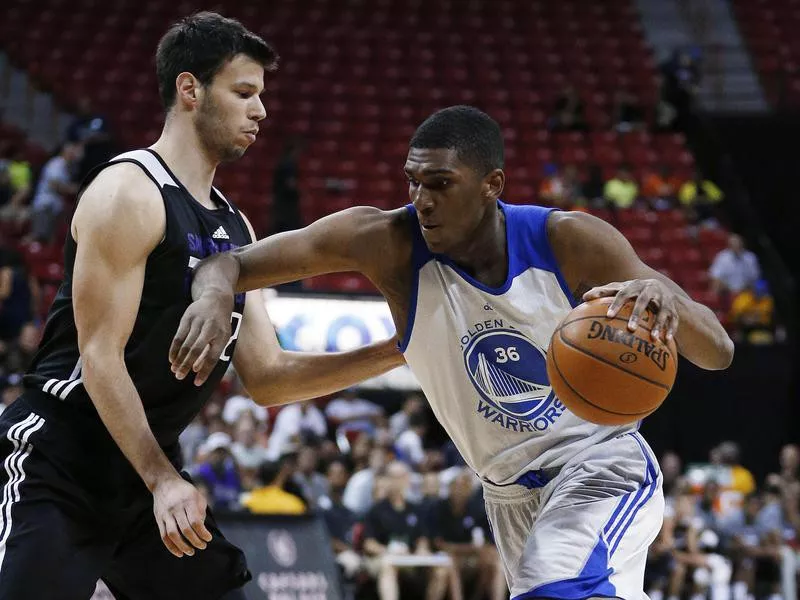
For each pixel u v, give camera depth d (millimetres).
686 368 18234
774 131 26266
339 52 26453
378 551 11430
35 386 4727
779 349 18375
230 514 9180
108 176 4594
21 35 25625
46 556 4441
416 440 14273
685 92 25688
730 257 20516
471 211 4332
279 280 4598
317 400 16578
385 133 24656
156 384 4711
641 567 4430
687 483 13430
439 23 27875
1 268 15016
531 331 4438
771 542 13266
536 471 4602
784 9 30047
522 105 26078
